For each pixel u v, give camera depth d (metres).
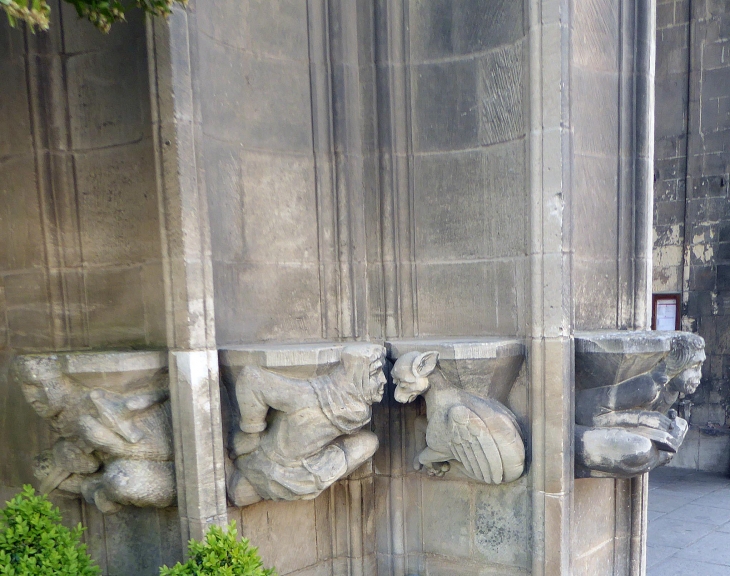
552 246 2.60
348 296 3.06
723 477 6.00
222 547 2.13
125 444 2.35
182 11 2.31
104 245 2.62
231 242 2.70
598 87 2.92
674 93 6.07
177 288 2.34
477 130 2.89
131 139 2.50
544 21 2.57
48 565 2.05
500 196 2.83
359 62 3.03
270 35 2.84
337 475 2.57
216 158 2.63
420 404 3.07
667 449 2.63
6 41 2.64
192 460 2.36
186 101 2.33
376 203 3.06
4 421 2.88
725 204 5.88
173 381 2.37
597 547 3.09
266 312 2.84
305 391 2.45
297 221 2.95
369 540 3.15
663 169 6.19
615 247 3.06
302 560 2.98
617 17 2.97
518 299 2.79
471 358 2.60
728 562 4.09
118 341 2.62
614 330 3.00
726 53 5.80
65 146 2.64
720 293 5.96
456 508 3.04
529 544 2.82
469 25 2.88
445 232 3.01
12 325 2.83
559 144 2.57
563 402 2.61
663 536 4.57
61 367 2.31
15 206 2.72
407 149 3.06
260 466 2.52
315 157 3.00
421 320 3.08
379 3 2.96
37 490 2.76
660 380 2.65
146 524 2.62
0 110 2.70
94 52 2.55
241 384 2.44
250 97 2.78
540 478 2.68
